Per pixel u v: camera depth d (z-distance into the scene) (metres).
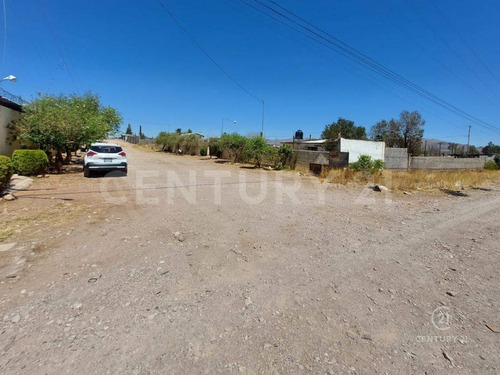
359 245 4.75
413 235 5.46
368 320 2.69
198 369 2.03
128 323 2.52
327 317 2.71
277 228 5.50
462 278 3.66
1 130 12.70
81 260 3.78
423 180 13.91
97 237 4.66
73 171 14.37
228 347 2.27
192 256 4.02
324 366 2.09
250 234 5.07
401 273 3.75
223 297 3.00
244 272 3.60
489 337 2.49
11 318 2.53
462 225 6.38
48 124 12.75
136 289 3.09
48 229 4.98
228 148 24.70
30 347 2.18
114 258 3.88
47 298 2.87
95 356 2.11
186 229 5.21
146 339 2.32
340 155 16.27
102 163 12.27
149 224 5.46
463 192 11.84
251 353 2.21
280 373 2.02
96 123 15.49
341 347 2.31
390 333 2.50
